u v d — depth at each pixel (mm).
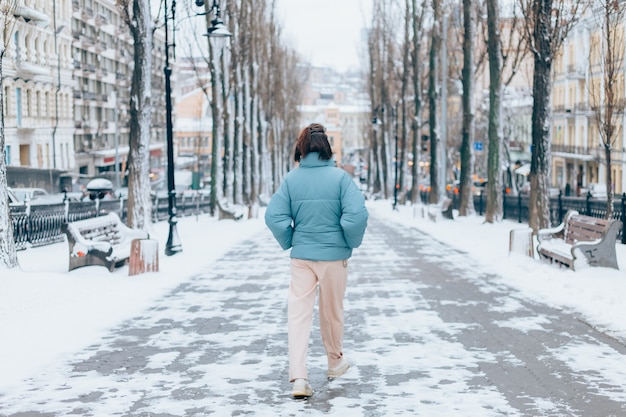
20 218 21234
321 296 7113
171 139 20859
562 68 65812
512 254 17812
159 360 8328
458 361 8125
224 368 7941
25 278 13359
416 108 54406
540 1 21578
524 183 77375
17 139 52406
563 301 12039
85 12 72125
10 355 8586
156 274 15852
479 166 84000
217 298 12820
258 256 20328
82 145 71938
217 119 40062
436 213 35250
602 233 14391
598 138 57844
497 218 31953
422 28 53062
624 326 9883
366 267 17109
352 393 6938
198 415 6328
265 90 66312
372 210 54156
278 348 8891
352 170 170000
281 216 6977
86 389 7180
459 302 12094
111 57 83688
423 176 113562
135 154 24109
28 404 6707
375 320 10547
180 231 30297
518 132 81562
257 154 58906
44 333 9805
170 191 20547
